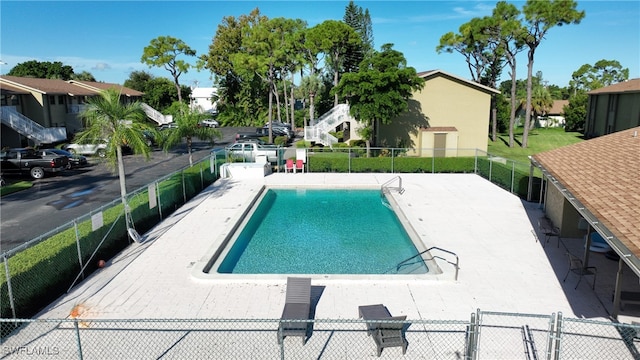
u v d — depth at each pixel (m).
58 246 10.75
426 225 16.03
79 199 20.00
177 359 7.90
